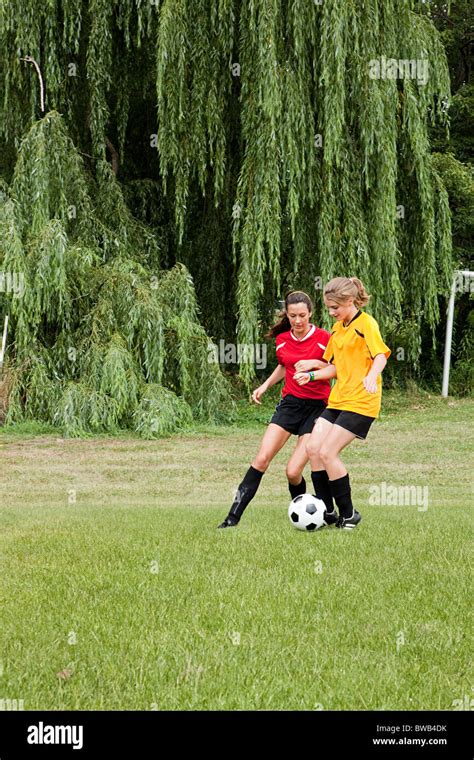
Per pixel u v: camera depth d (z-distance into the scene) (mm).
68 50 26344
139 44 25578
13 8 25875
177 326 26109
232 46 25578
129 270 26297
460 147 40312
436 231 30406
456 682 5316
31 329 25328
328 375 11281
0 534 10570
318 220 26391
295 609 6902
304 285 27734
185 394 27109
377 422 29422
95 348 24875
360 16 25766
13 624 6445
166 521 11875
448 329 35656
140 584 7746
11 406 25156
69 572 8289
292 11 24969
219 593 7379
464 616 6727
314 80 25609
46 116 25812
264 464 11562
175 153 25812
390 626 6434
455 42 40312
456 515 12711
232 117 27797
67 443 23312
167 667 5516
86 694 5102
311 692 5113
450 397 35906
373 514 12922
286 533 10680
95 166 28953
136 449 22641
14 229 24281
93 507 14266
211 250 30906
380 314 27266
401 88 28156
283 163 25422
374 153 26453
